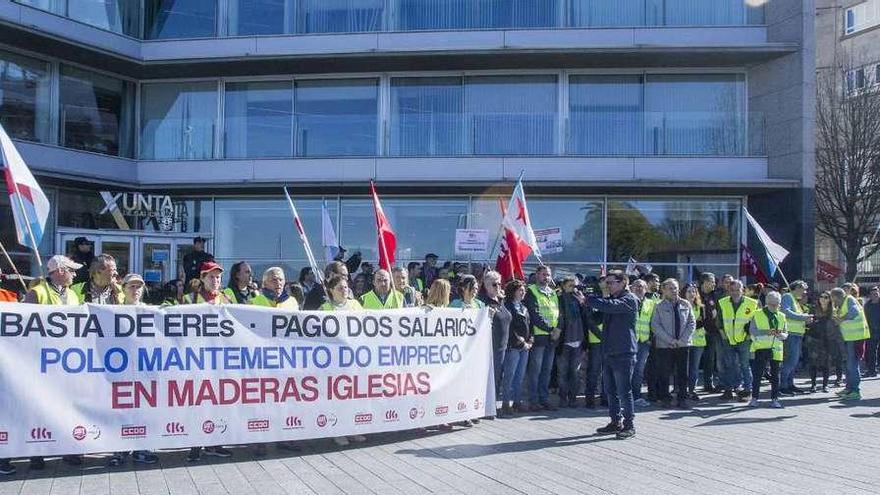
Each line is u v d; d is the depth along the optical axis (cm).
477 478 696
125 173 1995
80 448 695
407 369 854
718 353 1274
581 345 1140
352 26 1989
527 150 1955
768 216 1947
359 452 802
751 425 986
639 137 1952
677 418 1040
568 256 1981
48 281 825
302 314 792
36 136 1828
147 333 727
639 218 1988
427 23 1978
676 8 1962
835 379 1527
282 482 678
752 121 1958
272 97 2059
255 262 2027
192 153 2033
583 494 643
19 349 680
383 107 2025
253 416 763
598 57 1928
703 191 1938
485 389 948
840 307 1275
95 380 705
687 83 2017
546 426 959
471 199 1997
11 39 1748
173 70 1997
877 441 880
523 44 1950
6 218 1719
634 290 1151
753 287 1456
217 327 753
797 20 1873
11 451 672
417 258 1998
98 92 1986
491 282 1028
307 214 2030
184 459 762
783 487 670
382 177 1959
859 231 2411
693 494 646
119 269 1806
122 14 1959
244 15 2016
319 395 796
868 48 3506
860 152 2375
